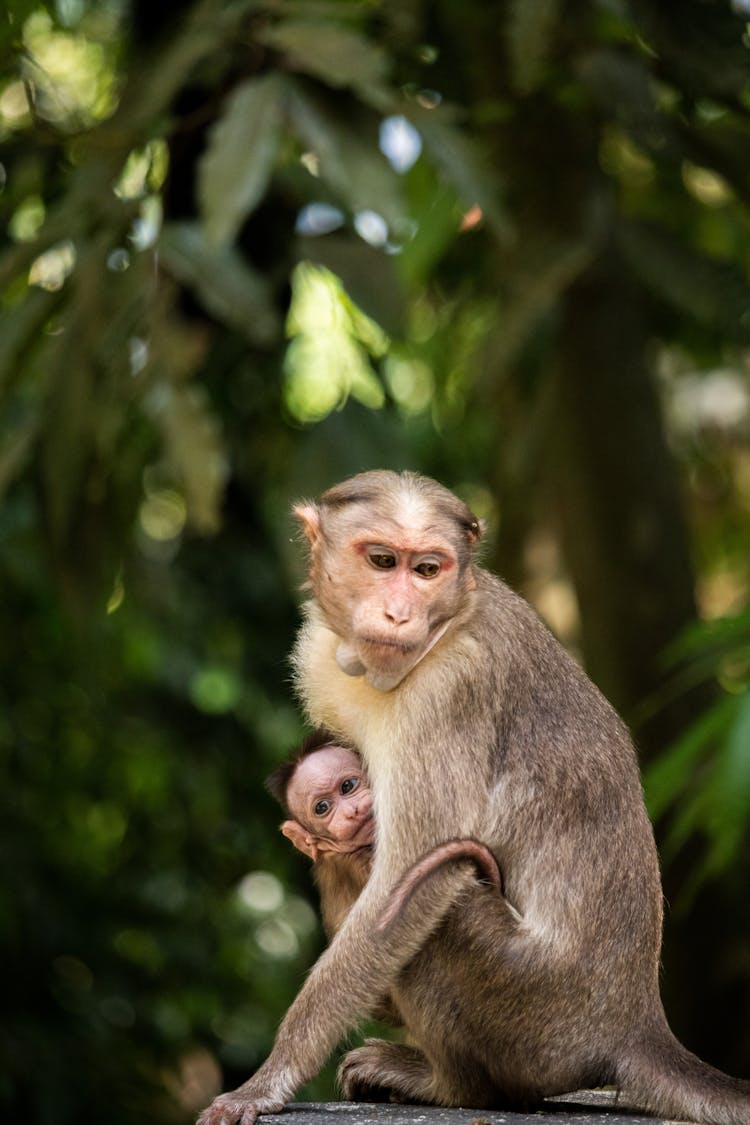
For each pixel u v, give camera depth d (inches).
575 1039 297.1
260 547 665.6
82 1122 629.0
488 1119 280.5
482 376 455.5
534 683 311.1
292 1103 304.8
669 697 470.0
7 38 480.7
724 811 366.0
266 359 478.0
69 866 697.0
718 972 510.6
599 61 433.7
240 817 727.7
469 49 476.7
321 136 375.6
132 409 444.8
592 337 516.4
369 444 428.1
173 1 459.2
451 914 297.1
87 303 406.3
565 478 530.6
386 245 453.7
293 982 761.0
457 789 302.5
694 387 826.2
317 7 394.3
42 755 703.1
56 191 481.7
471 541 315.6
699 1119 287.0
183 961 701.3
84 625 447.5
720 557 869.8
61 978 669.9
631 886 303.0
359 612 306.2
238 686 700.7
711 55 429.1
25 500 580.1
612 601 519.8
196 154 424.8
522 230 460.1
